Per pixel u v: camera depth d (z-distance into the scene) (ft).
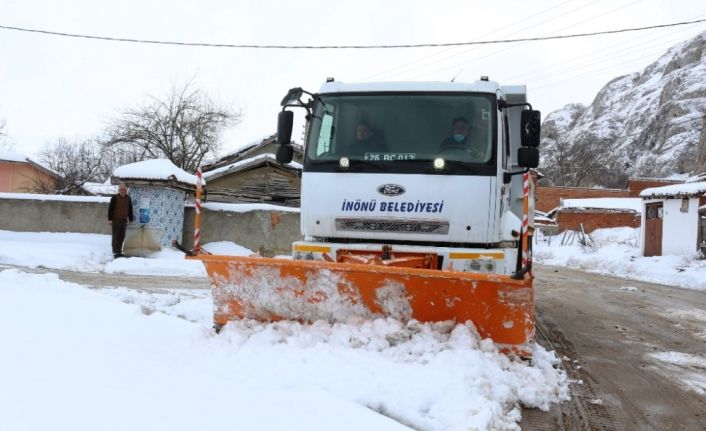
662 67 506.07
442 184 19.40
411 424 12.68
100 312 21.42
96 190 100.89
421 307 17.53
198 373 15.05
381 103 20.75
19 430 10.59
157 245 47.26
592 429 14.02
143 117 95.66
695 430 14.26
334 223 20.13
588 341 24.76
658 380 18.71
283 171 71.05
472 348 16.40
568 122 569.64
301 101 21.35
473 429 12.17
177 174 48.42
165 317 21.81
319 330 17.71
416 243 19.85
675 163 315.78
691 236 72.08
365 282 17.61
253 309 19.11
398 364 15.48
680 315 33.47
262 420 11.93
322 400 13.15
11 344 16.06
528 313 16.81
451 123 20.08
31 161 98.58
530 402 15.07
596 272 71.10
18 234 50.03
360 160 20.10
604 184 274.57
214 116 98.27
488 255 18.61
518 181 23.49
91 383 13.46
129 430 10.96
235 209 52.39
